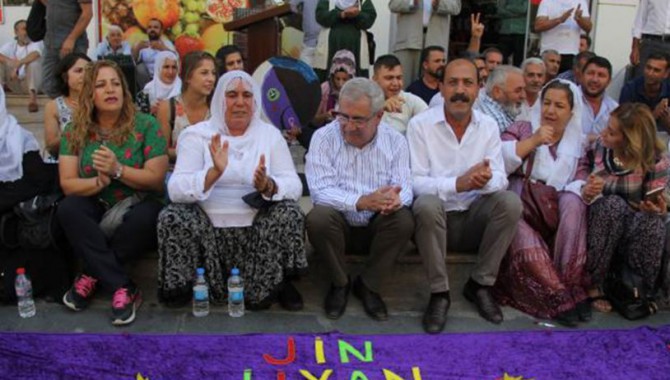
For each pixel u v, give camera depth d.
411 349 2.83
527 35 7.16
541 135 3.30
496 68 3.84
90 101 3.06
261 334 2.86
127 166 3.03
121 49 6.71
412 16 5.92
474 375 2.67
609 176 3.25
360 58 5.70
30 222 3.04
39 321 2.97
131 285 3.07
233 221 3.06
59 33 4.45
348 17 5.54
